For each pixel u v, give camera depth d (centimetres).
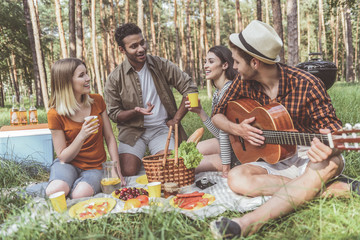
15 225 236
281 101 264
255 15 4219
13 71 3100
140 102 401
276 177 264
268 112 260
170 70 406
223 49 347
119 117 398
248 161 302
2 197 292
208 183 323
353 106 648
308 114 251
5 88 4862
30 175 396
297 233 199
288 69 260
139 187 338
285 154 263
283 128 254
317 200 224
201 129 355
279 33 967
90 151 339
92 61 4512
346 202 240
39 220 230
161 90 406
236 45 254
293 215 218
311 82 248
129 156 387
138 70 401
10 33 2109
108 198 291
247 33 249
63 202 262
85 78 322
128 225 236
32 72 2322
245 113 289
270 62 248
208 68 352
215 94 363
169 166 317
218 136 365
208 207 260
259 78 268
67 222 239
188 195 273
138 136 398
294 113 257
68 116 326
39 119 978
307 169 223
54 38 2953
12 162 388
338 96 832
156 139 402
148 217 237
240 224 196
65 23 3731
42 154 414
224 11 4578
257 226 203
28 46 2155
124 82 399
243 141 302
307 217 212
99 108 353
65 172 311
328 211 212
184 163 316
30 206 260
